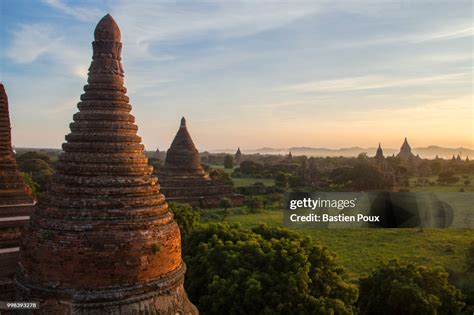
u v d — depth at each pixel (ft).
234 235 104.73
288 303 76.74
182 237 128.16
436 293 96.48
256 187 340.39
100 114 56.65
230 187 276.41
